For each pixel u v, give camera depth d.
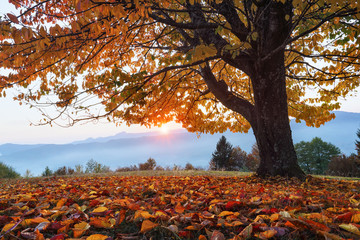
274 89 5.38
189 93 7.80
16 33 2.82
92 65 6.44
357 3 2.80
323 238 1.52
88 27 3.89
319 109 7.39
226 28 3.34
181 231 1.66
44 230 1.78
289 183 4.86
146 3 3.35
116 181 5.34
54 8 4.61
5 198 2.97
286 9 4.51
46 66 5.08
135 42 6.09
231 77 8.51
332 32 5.06
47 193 3.61
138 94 5.33
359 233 1.48
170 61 4.98
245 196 2.96
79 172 13.81
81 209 2.23
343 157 21.67
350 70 6.43
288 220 1.62
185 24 4.41
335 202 2.54
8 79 4.73
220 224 1.76
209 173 9.96
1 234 1.61
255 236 1.59
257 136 6.00
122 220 1.94
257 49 4.94
